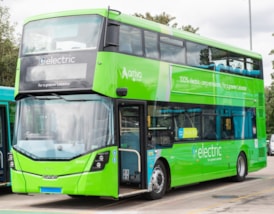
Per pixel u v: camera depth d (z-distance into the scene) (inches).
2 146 613.0
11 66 1411.2
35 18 532.7
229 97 732.7
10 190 695.1
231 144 732.0
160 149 569.3
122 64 517.7
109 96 498.3
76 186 483.8
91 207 521.7
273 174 928.3
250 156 793.6
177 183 600.1
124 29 527.2
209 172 670.5
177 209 494.3
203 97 663.1
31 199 601.0
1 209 514.0
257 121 821.9
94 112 492.7
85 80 493.7
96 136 488.7
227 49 735.1
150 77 559.8
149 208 505.4
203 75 665.6
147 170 543.8
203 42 672.4
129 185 553.0
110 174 491.2
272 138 1809.8
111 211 488.4
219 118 702.5
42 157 497.0
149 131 551.8
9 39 1434.5
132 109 543.2
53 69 508.1
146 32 561.6
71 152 488.4
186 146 619.8
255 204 520.7
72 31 510.9
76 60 501.4
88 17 508.7
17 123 519.2
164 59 587.2
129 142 542.0
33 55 520.7
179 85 612.7
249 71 801.6
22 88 518.9
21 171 506.3
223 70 719.1
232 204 524.1
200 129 653.3
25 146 507.5
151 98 558.9
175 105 603.2
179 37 621.6
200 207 505.7
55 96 507.5
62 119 499.8
